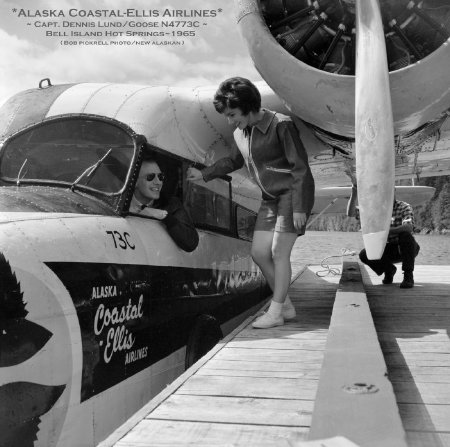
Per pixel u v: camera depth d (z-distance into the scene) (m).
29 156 3.35
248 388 2.26
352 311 3.10
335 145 4.21
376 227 2.94
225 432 1.79
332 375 1.81
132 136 3.36
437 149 4.89
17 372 1.96
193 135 4.03
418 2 3.27
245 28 3.46
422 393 2.26
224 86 3.34
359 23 3.19
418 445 1.71
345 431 1.36
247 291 5.42
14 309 1.98
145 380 2.92
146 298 2.96
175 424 1.85
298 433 1.78
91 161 3.30
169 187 3.76
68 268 2.30
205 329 3.88
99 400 2.44
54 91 3.71
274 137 3.40
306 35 3.45
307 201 3.37
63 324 2.20
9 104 3.69
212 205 4.51
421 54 3.44
